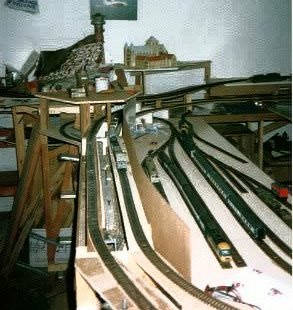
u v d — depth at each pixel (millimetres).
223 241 2588
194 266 2480
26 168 5484
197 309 1940
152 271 2244
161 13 7320
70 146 5465
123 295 1983
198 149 4496
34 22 7000
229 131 6703
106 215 2891
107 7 7098
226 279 2354
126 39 7352
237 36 7711
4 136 6664
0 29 6949
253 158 6730
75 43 6934
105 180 3510
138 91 5168
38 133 5242
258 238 2752
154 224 2637
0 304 4820
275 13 7707
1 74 7125
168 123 5691
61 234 5434
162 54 6871
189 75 7809
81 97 4746
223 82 7066
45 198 5301
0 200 7422
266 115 6113
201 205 3174
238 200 3201
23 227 5457
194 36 7562
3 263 5328
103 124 4992
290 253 2609
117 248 2539
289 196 3443
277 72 8039
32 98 5969
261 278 2348
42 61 6688
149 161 4148
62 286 5344
